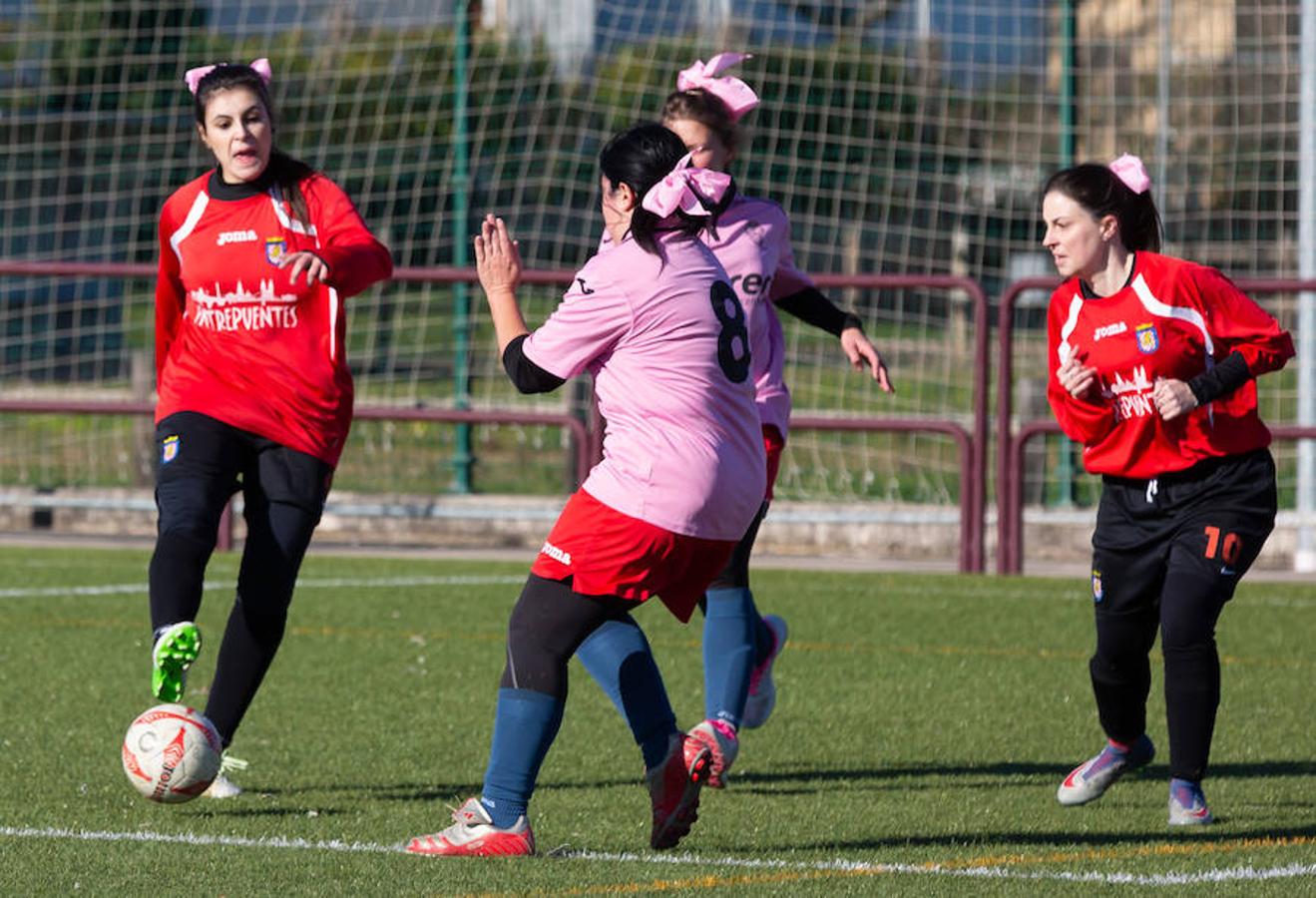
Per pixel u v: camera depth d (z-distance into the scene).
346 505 41.03
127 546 39.78
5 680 23.14
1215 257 45.44
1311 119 37.56
